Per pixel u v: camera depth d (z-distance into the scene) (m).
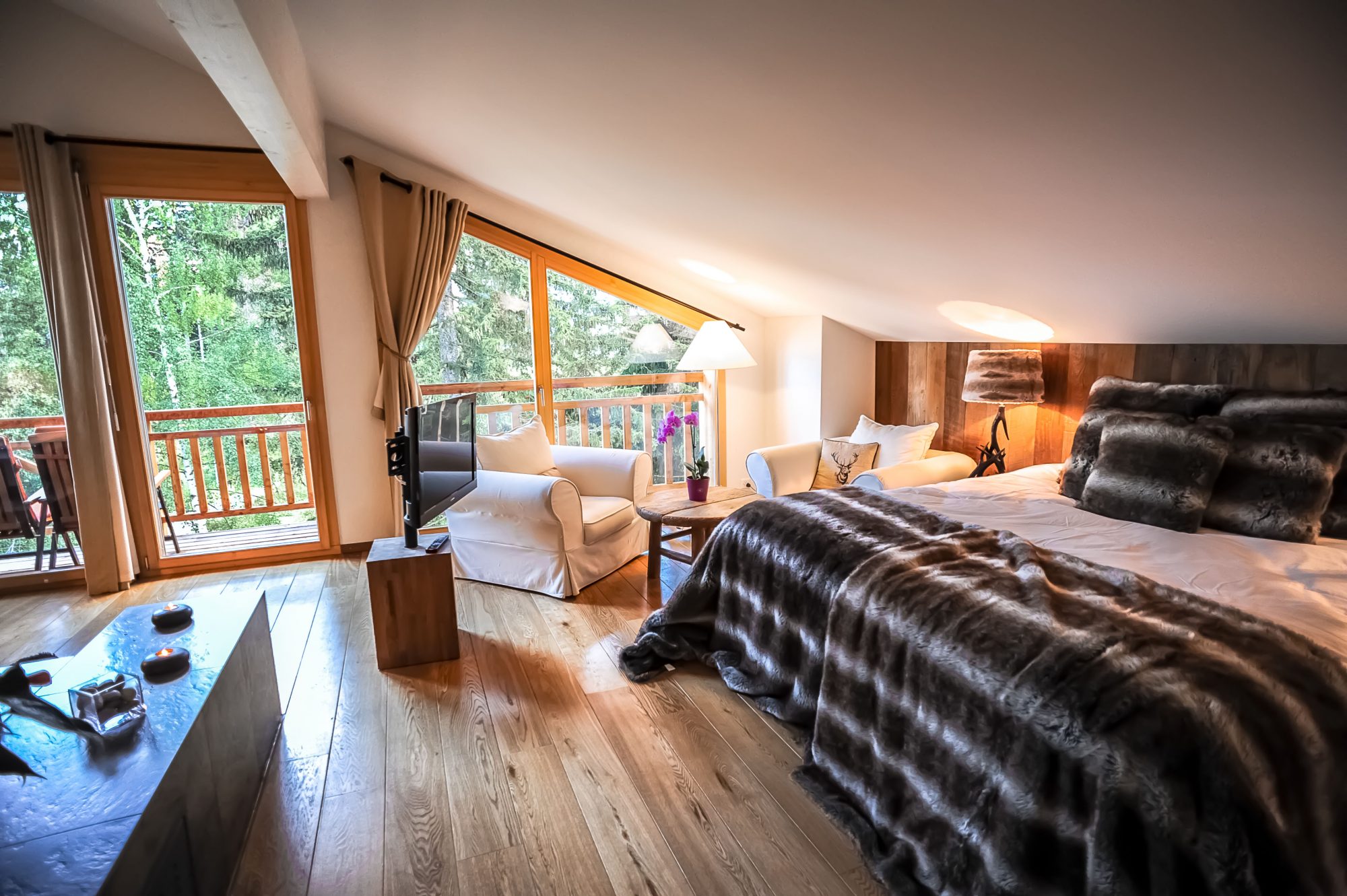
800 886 1.65
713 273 4.29
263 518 4.15
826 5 1.39
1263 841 1.23
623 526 3.68
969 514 2.57
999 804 1.51
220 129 3.49
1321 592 1.80
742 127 2.08
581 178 3.20
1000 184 1.90
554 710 2.39
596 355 4.62
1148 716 1.33
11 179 3.25
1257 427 2.35
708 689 2.52
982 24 1.29
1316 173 1.41
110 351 3.48
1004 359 3.28
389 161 3.83
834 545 2.26
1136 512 2.43
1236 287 2.14
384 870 1.70
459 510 3.44
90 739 1.46
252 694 2.01
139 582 3.65
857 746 1.92
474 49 2.19
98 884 1.09
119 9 2.97
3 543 3.59
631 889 1.64
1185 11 1.10
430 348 4.16
